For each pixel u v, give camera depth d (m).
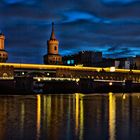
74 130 57.59
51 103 118.31
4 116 77.12
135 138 51.19
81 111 90.06
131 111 90.50
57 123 65.88
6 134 53.44
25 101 126.75
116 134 54.19
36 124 64.31
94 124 64.75
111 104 115.31
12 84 196.75
